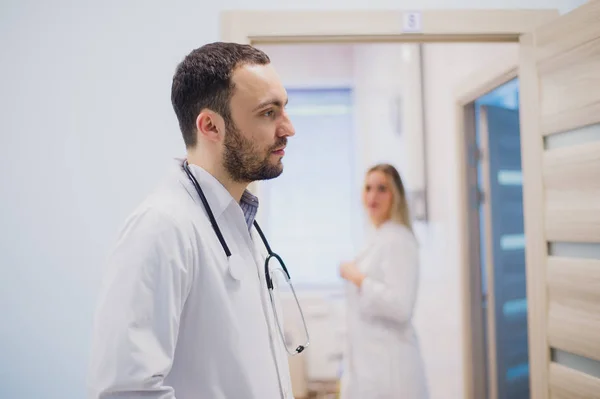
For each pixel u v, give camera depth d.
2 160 1.60
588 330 1.40
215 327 0.87
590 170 1.39
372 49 3.76
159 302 0.79
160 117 1.63
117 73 1.63
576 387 1.45
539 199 1.62
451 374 2.65
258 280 0.99
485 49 2.17
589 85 1.38
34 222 1.60
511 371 2.52
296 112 4.10
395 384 1.91
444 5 1.69
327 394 3.42
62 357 1.57
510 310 2.55
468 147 2.51
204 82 0.94
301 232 4.03
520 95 1.70
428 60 2.88
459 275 2.52
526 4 1.70
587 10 1.39
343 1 1.68
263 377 0.91
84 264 1.59
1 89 1.61
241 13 1.63
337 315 3.59
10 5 1.62
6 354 1.56
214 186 0.96
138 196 1.62
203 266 0.88
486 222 2.51
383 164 2.19
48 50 1.62
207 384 0.86
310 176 4.06
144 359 0.74
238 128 0.93
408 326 2.00
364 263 2.13
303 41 1.67
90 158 1.62
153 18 1.65
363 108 3.99
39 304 1.58
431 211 2.91
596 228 1.37
